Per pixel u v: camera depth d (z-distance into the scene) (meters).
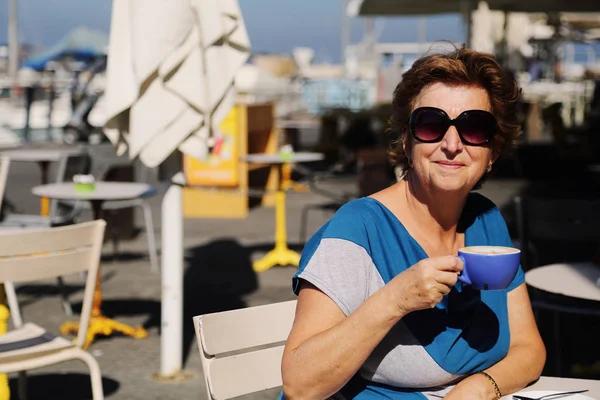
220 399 2.53
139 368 5.68
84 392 5.22
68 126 25.23
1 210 7.86
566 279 4.09
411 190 2.59
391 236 2.48
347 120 19.41
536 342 2.72
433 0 15.96
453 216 2.59
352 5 17.77
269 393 5.19
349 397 2.47
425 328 2.44
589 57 42.34
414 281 2.16
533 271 4.29
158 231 11.16
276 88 29.62
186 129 5.09
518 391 2.51
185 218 12.48
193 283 8.20
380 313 2.18
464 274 2.24
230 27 5.34
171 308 5.45
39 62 30.47
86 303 4.01
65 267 3.90
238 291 7.87
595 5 16.44
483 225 2.78
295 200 14.12
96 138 25.12
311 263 2.37
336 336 2.20
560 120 19.52
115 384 5.36
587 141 19.48
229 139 12.50
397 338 2.43
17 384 5.38
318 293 2.35
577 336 5.86
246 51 5.38
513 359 2.63
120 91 5.21
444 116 2.44
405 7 17.25
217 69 5.21
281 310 2.67
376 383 2.49
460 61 2.51
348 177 16.83
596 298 3.70
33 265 3.80
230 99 5.36
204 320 2.53
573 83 27.89
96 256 4.02
